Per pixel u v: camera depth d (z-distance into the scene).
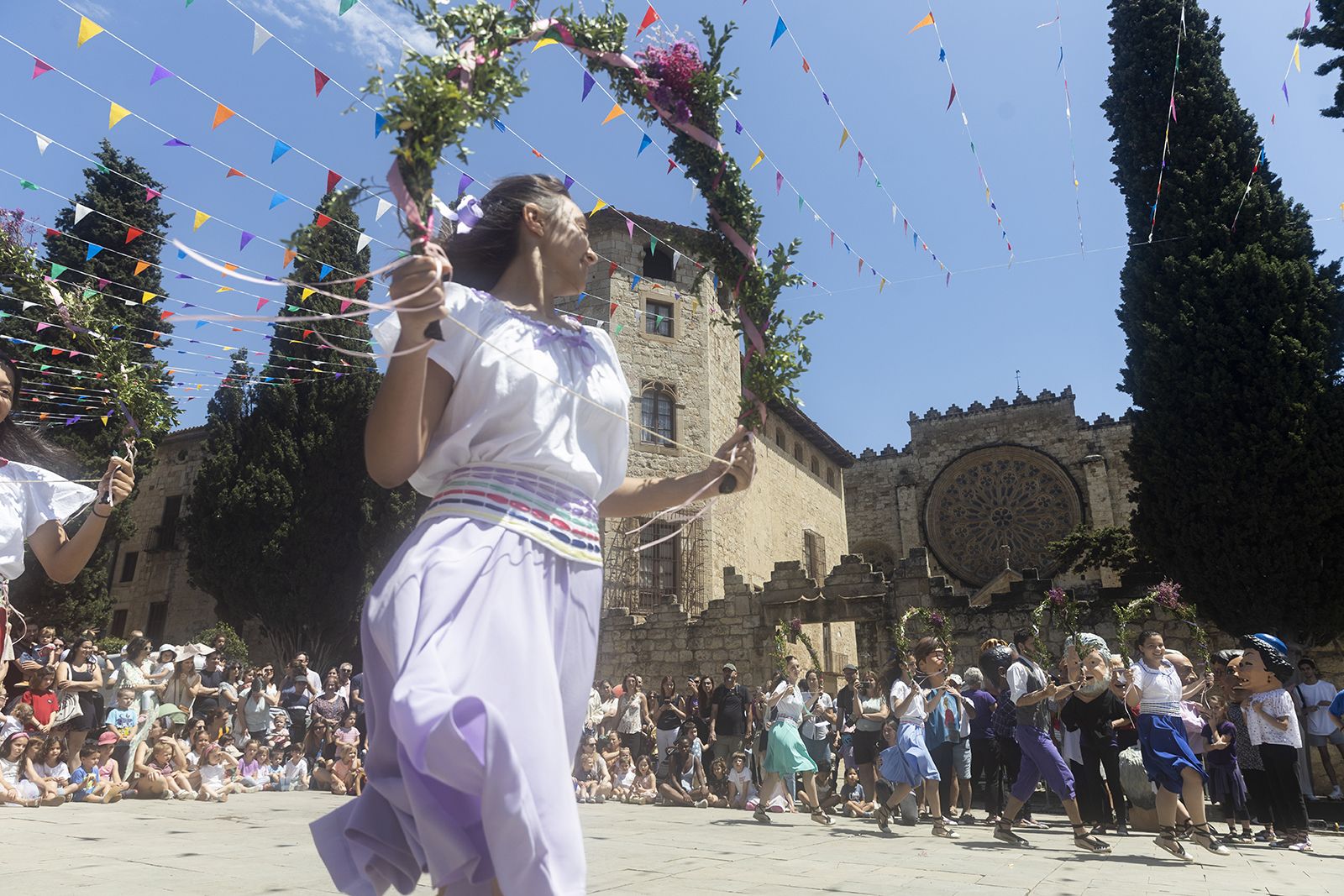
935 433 50.56
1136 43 20.81
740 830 8.77
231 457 25.98
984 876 5.24
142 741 11.53
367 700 1.41
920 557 20.50
